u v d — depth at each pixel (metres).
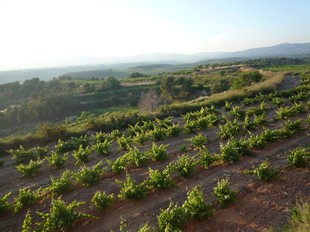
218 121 20.83
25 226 8.43
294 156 11.70
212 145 15.66
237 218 8.77
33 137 19.94
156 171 10.88
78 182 12.00
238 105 28.44
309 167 11.66
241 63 129.75
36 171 13.47
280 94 30.42
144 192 10.16
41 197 11.01
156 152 13.52
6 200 10.32
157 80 97.94
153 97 62.28
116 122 23.02
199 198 8.81
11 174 14.16
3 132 60.72
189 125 18.53
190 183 11.13
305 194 9.79
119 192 10.89
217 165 12.56
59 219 8.62
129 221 9.02
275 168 11.86
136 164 13.08
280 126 18.70
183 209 8.35
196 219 8.73
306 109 22.91
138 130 19.81
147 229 7.73
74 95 84.12
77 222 9.16
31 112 67.81
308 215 7.71
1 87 111.06
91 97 81.50
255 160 12.84
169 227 7.83
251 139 14.38
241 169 12.00
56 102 71.94
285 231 7.61
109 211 9.66
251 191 10.24
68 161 15.20
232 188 10.45
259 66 113.19
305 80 39.75
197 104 28.20
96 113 64.38
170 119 23.23
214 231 8.27
